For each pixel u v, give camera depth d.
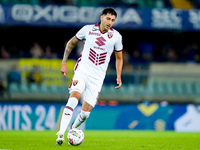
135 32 65.06
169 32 66.00
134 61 55.50
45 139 26.03
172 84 44.78
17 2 54.03
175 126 42.84
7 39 62.53
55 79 42.94
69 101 19.44
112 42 20.56
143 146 21.83
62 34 63.47
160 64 53.06
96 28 20.50
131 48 65.50
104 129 41.97
